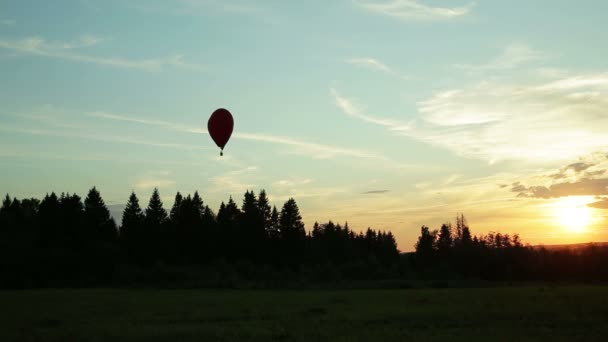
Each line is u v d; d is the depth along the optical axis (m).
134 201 114.94
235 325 30.94
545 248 112.81
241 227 118.56
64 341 25.84
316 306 42.22
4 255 85.56
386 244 149.12
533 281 102.12
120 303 47.31
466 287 85.38
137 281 88.25
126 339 26.11
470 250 115.94
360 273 102.31
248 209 120.62
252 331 28.06
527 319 31.81
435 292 63.41
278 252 119.25
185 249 113.31
